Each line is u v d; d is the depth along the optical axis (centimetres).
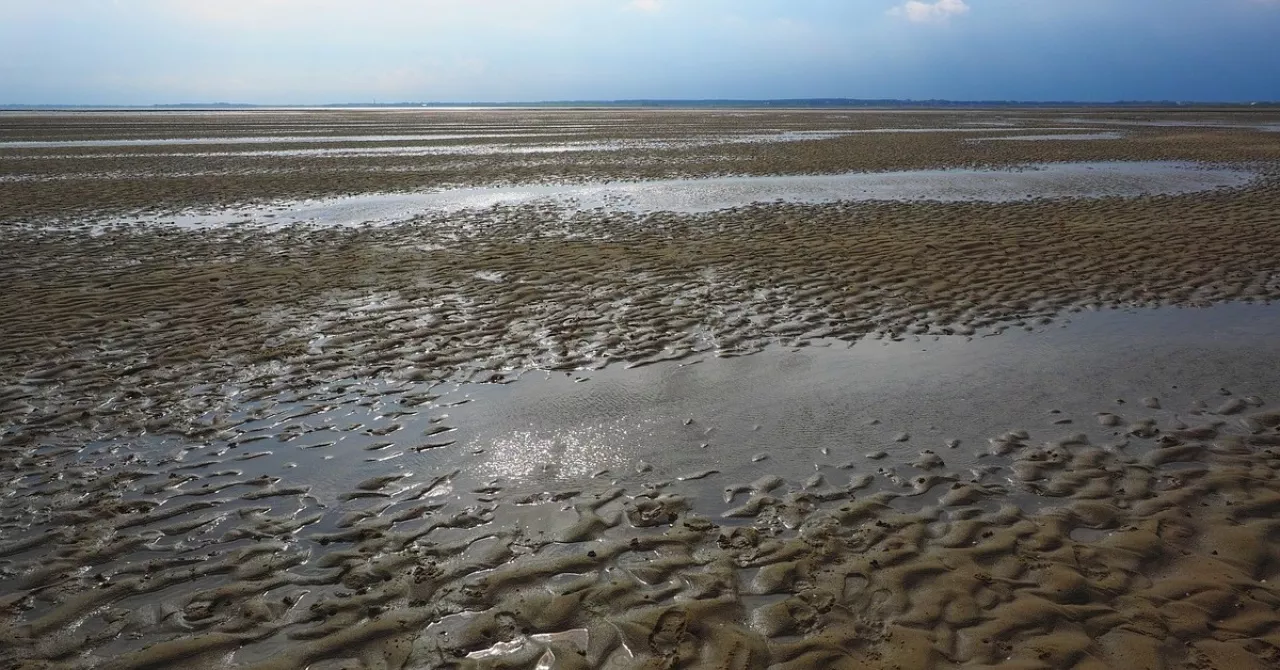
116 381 755
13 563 468
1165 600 414
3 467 588
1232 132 4566
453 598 431
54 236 1494
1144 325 897
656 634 399
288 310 982
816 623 404
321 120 8106
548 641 396
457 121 7819
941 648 384
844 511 513
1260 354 792
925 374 761
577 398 711
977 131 5128
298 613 421
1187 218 1534
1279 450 585
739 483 555
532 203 1912
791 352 827
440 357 817
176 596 437
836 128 5741
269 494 548
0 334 891
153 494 548
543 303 1004
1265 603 410
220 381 755
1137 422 643
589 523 504
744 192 2081
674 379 755
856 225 1526
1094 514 503
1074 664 371
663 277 1127
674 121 7494
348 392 729
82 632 408
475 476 571
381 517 517
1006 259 1204
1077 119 7250
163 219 1700
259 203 1947
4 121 7119
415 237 1479
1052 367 773
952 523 496
